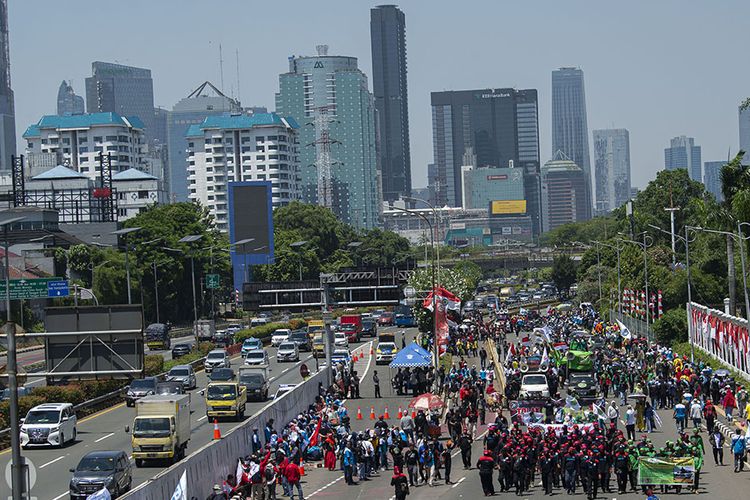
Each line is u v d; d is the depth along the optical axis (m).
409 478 63.34
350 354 135.88
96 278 178.38
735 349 107.69
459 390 90.38
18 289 128.50
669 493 57.50
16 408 40.50
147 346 160.62
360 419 87.81
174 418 65.94
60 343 77.56
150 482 47.47
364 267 123.31
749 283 126.31
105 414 91.88
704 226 132.75
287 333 161.00
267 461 58.16
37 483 60.94
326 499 59.41
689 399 78.94
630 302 158.88
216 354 127.06
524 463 59.12
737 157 129.88
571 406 78.31
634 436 73.00
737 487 58.12
